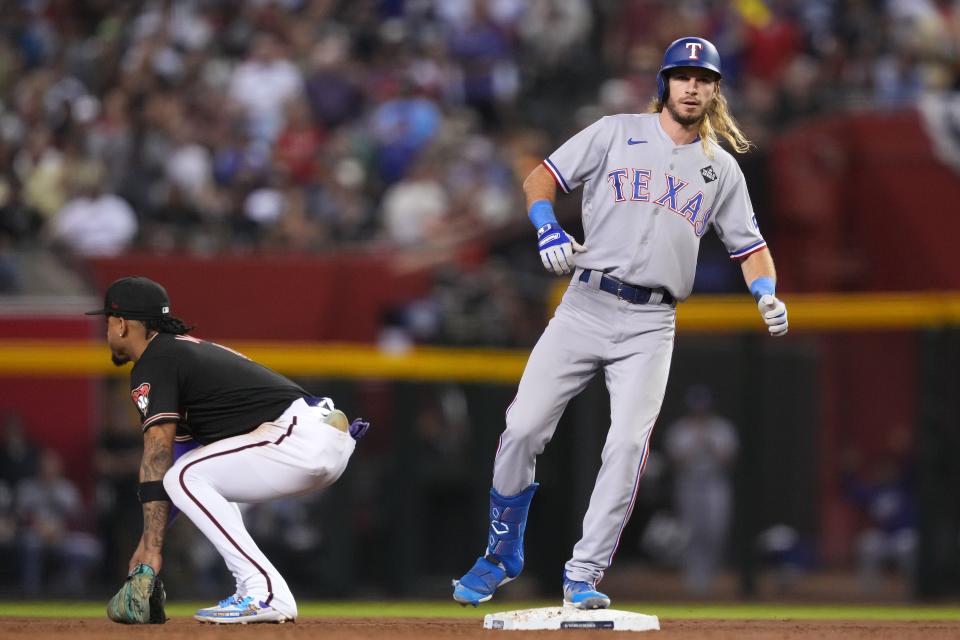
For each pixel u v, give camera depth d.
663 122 19.34
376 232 49.06
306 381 38.03
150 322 20.03
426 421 39.31
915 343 49.12
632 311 19.12
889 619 25.75
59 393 38.31
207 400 19.61
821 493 49.09
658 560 46.69
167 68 55.00
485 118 55.19
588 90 56.72
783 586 44.62
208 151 51.12
